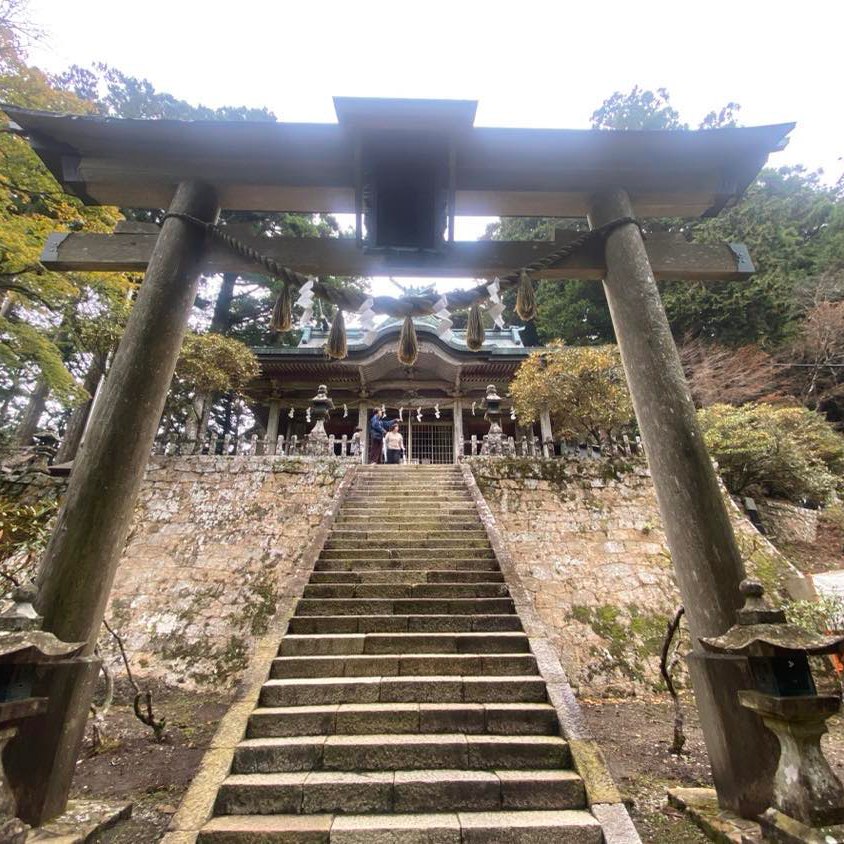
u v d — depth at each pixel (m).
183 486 8.29
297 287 3.72
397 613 4.77
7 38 7.21
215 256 3.91
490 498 8.10
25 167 7.55
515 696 3.57
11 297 8.84
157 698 5.57
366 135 3.66
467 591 5.11
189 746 4.21
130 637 6.40
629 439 10.27
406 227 3.79
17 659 2.21
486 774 2.85
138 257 4.02
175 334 3.50
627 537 7.56
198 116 17.20
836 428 15.00
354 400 16.55
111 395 3.19
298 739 3.12
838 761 3.91
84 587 2.79
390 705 3.43
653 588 6.96
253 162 4.00
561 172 4.09
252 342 19.64
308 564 5.62
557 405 10.30
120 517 3.02
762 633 2.35
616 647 6.28
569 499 8.05
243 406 15.52
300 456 8.67
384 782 2.74
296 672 3.85
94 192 4.14
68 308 9.42
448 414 17.17
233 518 7.86
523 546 7.40
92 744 4.13
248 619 6.57
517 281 3.80
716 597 2.86
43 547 5.23
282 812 2.65
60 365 8.29
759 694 2.35
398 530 6.86
